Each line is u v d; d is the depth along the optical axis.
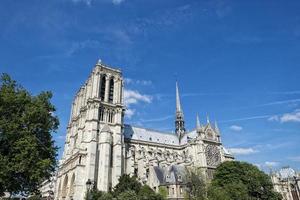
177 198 101.94
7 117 51.03
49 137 56.38
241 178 107.19
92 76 134.62
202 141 145.25
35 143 49.19
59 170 134.25
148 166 122.50
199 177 94.38
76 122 137.38
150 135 155.12
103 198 79.38
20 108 53.03
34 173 47.84
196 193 87.00
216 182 107.31
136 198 78.88
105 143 115.25
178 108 178.88
